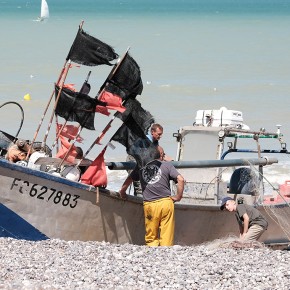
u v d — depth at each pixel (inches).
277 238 1787.6
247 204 1636.3
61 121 3314.5
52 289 1120.8
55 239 1461.6
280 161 2770.7
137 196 1631.4
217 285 1171.3
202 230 1680.6
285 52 7573.8
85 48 1572.3
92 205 1540.4
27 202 1488.7
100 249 1375.5
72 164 1568.7
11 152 1608.0
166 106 3949.3
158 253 1360.7
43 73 5285.4
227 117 1951.3
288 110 3907.5
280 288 1163.9
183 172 1798.7
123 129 1547.7
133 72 1547.7
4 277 1175.0
